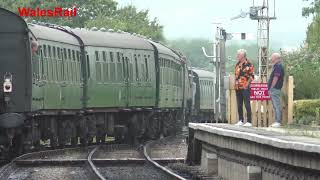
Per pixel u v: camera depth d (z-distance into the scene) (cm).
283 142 1897
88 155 3928
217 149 3047
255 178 2355
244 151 2441
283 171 2098
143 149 4453
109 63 5150
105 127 5178
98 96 5000
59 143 4584
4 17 3738
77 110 4741
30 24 4138
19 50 3731
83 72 4856
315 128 2792
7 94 3672
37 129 4138
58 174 3206
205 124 3291
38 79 3997
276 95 3019
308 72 4219
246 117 3297
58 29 4744
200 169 3306
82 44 4872
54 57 4366
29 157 3916
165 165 3719
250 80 3131
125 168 3519
